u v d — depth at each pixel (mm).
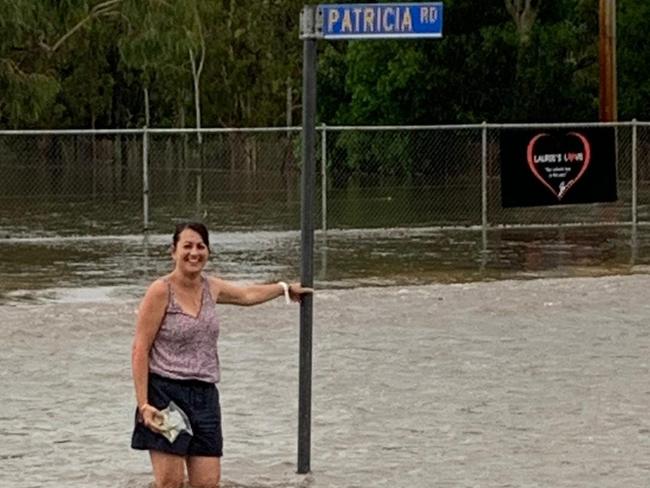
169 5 48875
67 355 14797
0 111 53062
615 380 13383
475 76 53531
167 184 51938
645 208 35062
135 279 21266
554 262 23469
